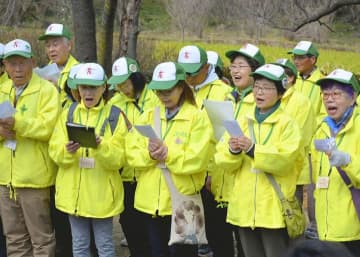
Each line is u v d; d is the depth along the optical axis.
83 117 8.81
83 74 8.66
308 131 10.01
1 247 9.95
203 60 9.65
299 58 12.12
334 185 7.61
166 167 8.30
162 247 8.59
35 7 34.31
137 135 8.59
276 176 7.74
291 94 10.04
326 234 7.66
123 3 17.50
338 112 7.61
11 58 8.96
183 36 45.03
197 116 8.32
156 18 54.19
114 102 9.84
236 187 7.98
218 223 9.53
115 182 8.83
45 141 9.10
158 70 8.32
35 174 9.07
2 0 29.50
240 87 9.16
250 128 7.95
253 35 47.47
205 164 8.23
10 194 9.20
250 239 8.05
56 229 9.93
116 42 28.91
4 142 9.12
